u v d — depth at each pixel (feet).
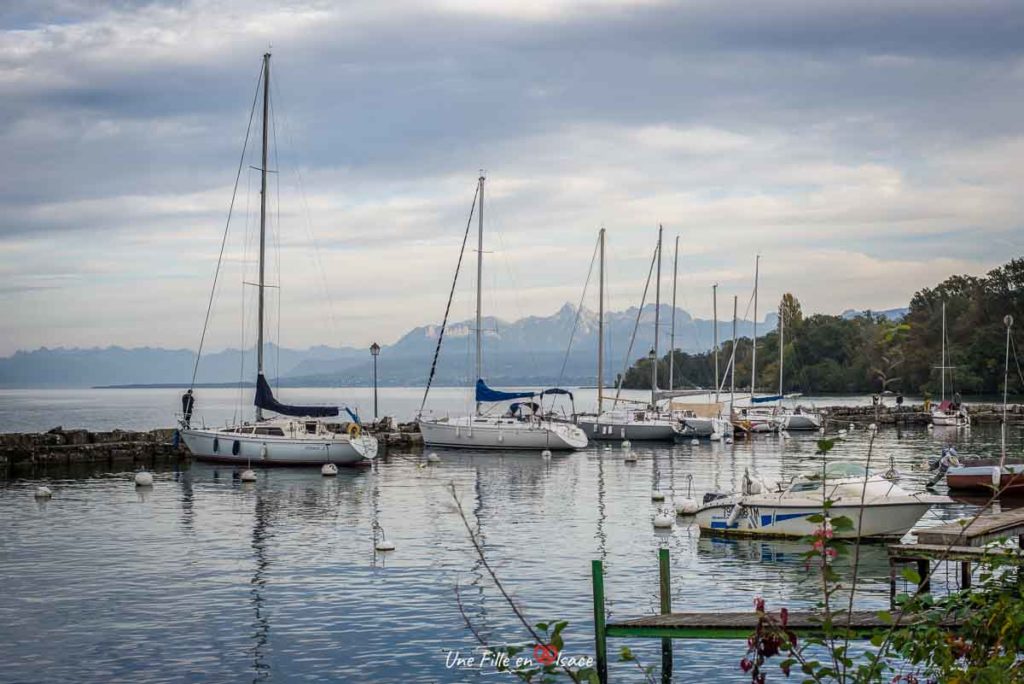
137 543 104.47
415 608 76.43
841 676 33.42
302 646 66.90
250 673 61.67
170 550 100.32
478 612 75.25
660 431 252.42
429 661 63.82
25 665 63.10
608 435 253.44
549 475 174.50
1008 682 34.30
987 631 39.40
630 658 40.16
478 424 225.97
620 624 56.85
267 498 141.90
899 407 345.51
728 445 247.29
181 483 160.15
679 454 220.43
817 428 301.22
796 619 52.01
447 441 226.58
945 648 37.76
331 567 91.56
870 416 337.31
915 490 136.87
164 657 64.69
